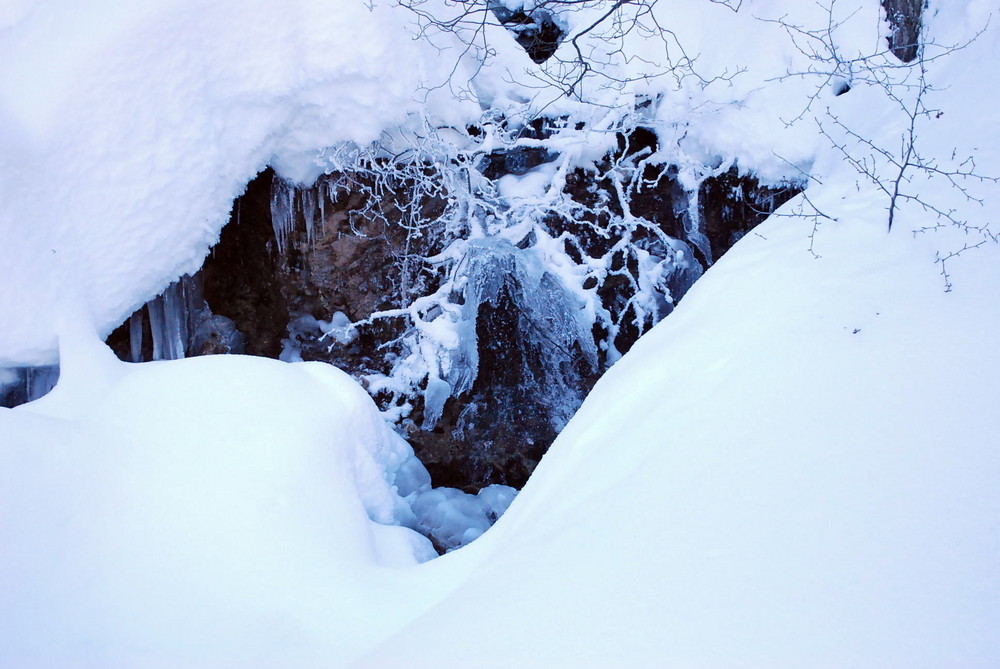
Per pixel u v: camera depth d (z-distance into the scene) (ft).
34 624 7.43
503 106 17.37
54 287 14.35
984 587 3.95
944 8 13.73
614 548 5.93
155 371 11.54
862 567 4.43
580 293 18.72
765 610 4.42
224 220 17.06
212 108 15.31
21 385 15.29
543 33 19.17
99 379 13.99
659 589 5.07
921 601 4.02
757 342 8.20
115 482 9.04
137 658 7.32
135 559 8.25
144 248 15.56
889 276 8.14
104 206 14.74
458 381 19.90
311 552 8.95
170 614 7.79
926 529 4.52
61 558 8.05
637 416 8.61
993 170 9.07
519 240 18.75
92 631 7.50
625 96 17.02
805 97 15.52
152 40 13.96
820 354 7.25
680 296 19.20
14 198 13.66
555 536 7.00
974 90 11.44
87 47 13.62
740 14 16.58
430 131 16.80
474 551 9.22
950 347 6.38
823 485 5.35
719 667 4.13
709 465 6.38
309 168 18.11
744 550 5.06
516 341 20.76
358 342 21.02
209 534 8.64
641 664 4.41
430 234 19.62
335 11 14.84
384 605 8.32
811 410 6.40
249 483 9.40
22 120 13.55
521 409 21.33
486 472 21.49
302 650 7.61
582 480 8.12
